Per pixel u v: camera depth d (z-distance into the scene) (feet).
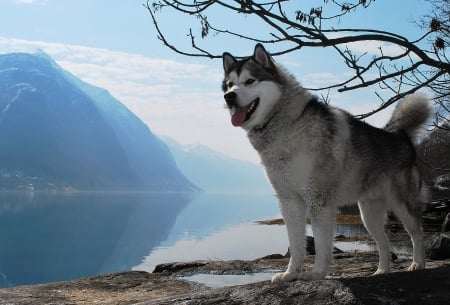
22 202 120.16
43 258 33.19
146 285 10.15
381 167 7.86
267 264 12.17
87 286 10.02
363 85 5.61
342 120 7.49
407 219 8.18
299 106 7.24
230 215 77.36
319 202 7.12
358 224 29.55
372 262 10.60
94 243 40.06
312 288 6.05
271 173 7.36
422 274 5.99
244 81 7.55
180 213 85.25
